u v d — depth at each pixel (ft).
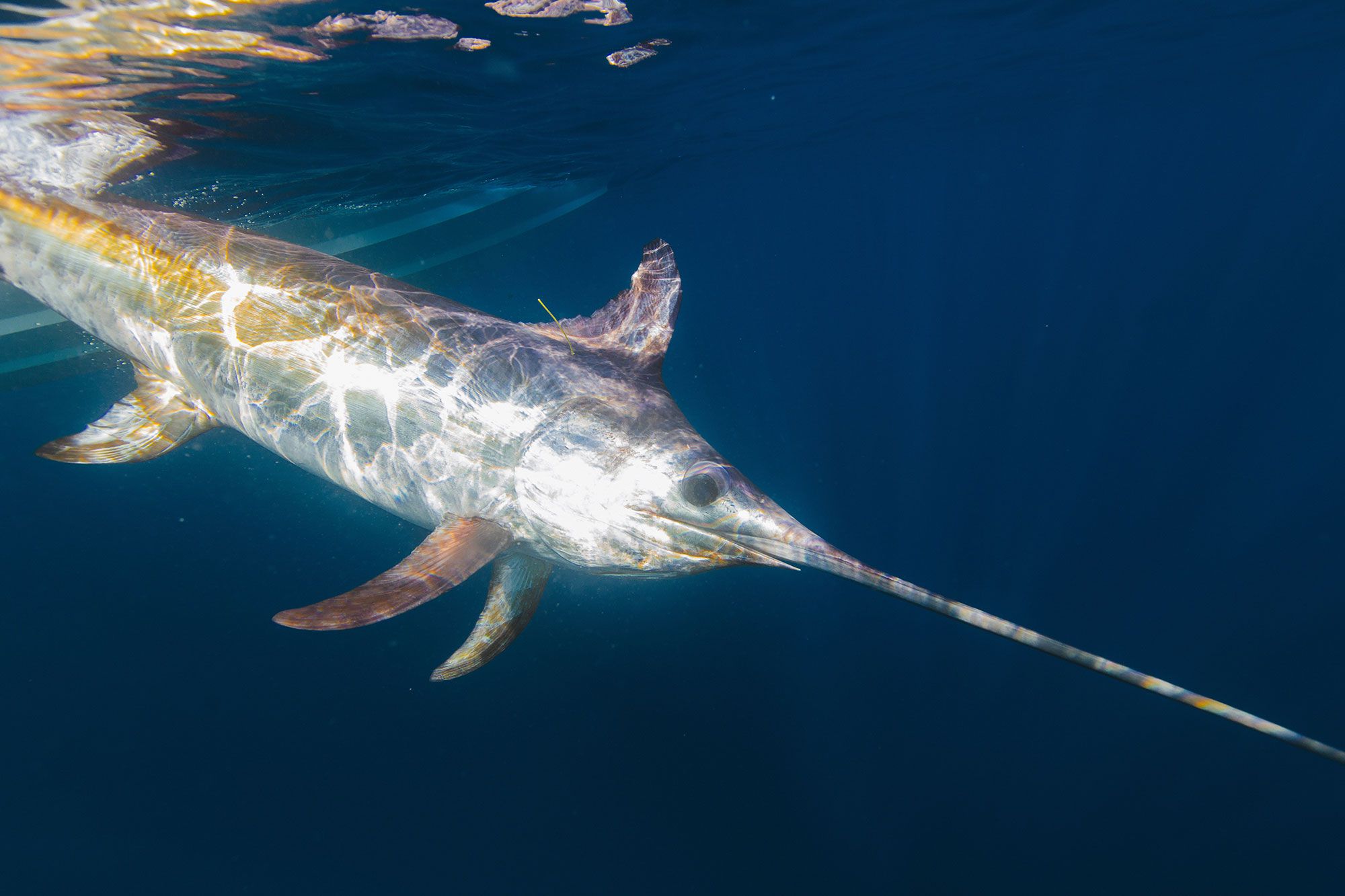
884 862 35.88
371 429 13.35
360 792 41.91
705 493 11.57
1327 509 54.44
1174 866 34.68
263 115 25.31
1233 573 50.06
